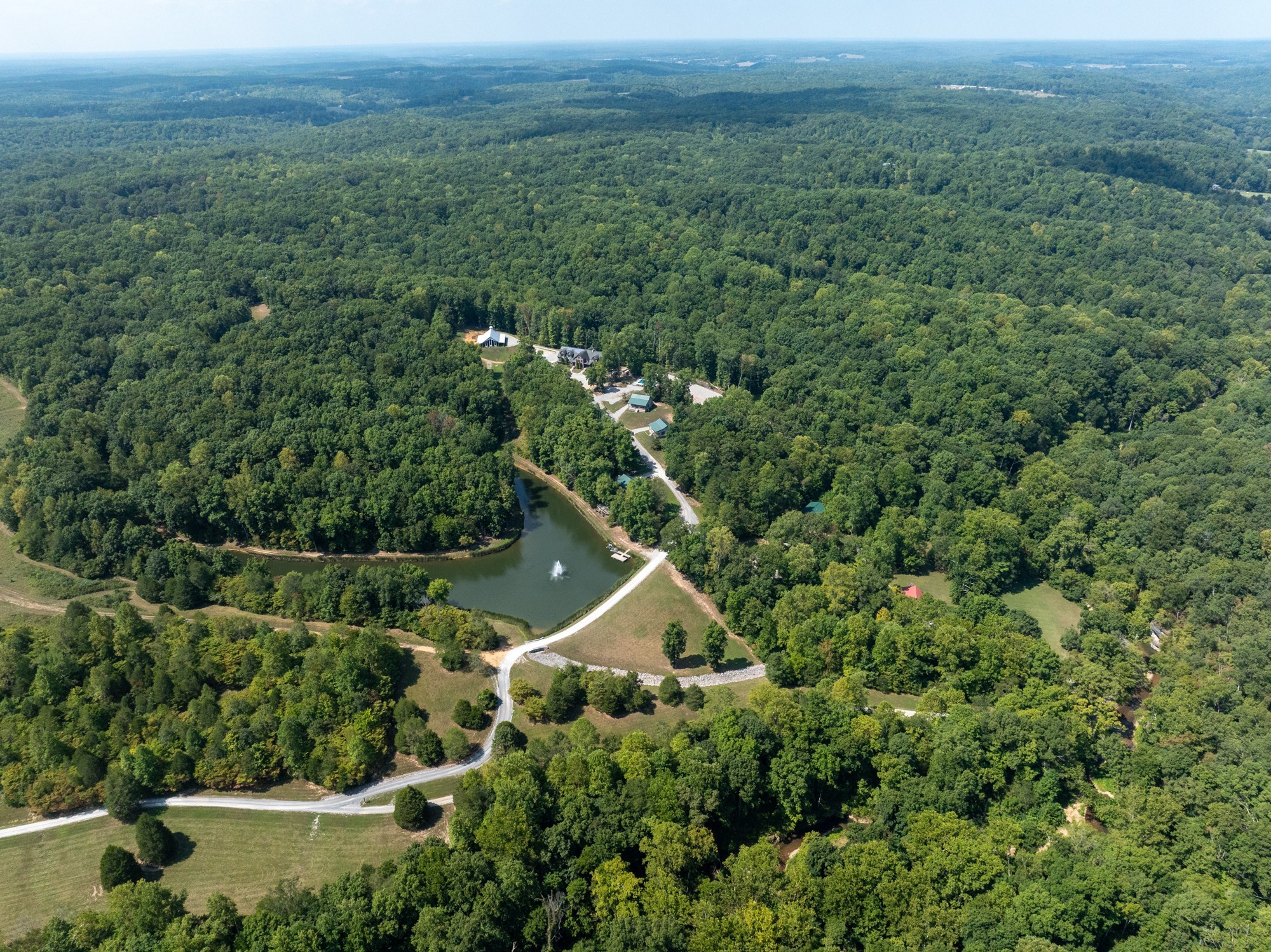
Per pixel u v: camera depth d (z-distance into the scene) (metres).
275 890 122.31
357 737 146.25
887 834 130.50
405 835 136.25
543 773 137.00
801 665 174.12
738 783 135.50
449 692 168.88
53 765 140.00
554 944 114.50
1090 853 123.31
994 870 117.38
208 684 161.12
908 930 110.94
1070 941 108.88
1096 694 161.12
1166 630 195.00
